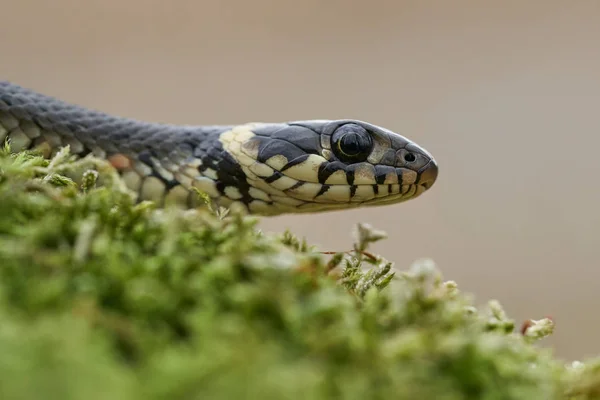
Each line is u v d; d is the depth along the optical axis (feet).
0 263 0.61
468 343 0.62
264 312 0.60
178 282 0.63
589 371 0.72
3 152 1.07
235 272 0.67
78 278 0.61
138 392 0.49
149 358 0.52
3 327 0.51
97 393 0.48
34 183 0.82
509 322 0.83
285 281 0.66
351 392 0.54
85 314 0.54
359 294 0.96
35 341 0.49
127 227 0.75
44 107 1.84
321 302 0.64
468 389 0.61
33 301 0.55
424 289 0.75
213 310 0.59
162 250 0.68
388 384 0.56
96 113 1.94
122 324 0.55
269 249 0.77
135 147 1.95
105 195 0.78
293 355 0.57
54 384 0.48
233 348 0.52
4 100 1.78
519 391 0.63
